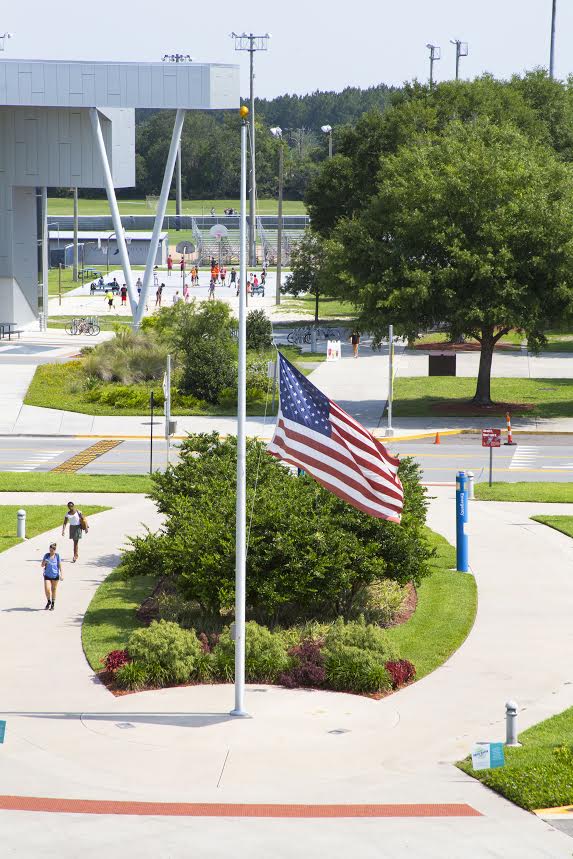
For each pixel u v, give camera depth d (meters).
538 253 76.88
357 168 119.31
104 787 23.64
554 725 27.14
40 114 107.25
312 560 34.28
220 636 32.53
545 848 20.61
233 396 81.25
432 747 25.97
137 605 38.03
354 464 31.08
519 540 47.44
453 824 21.69
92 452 68.06
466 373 95.75
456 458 66.50
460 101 115.62
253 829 21.47
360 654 30.70
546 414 79.69
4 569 42.72
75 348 102.31
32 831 21.33
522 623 36.19
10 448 69.25
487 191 77.56
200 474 41.22
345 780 24.02
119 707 28.80
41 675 31.23
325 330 116.75
